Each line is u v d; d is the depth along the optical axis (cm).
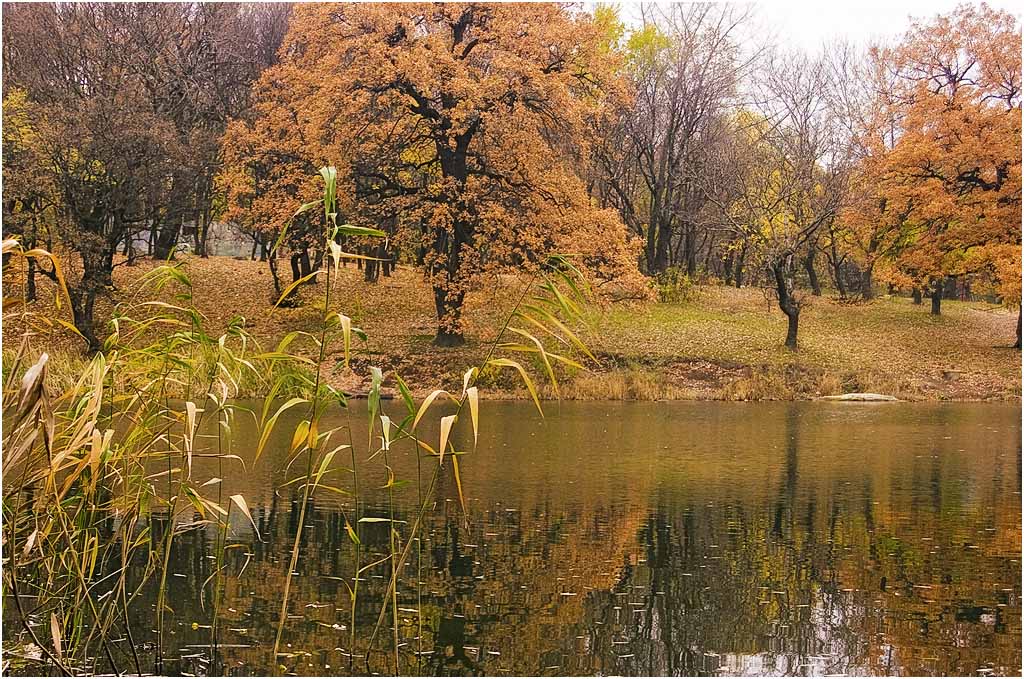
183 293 422
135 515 437
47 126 2162
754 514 736
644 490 838
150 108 2341
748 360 2244
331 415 1412
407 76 2089
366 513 709
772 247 2394
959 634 448
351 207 2203
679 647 423
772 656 415
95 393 380
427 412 1556
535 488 842
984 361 2330
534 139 2255
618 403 1847
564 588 515
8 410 350
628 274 2211
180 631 432
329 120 2145
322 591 500
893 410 1747
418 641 425
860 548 624
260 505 732
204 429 1176
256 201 2353
